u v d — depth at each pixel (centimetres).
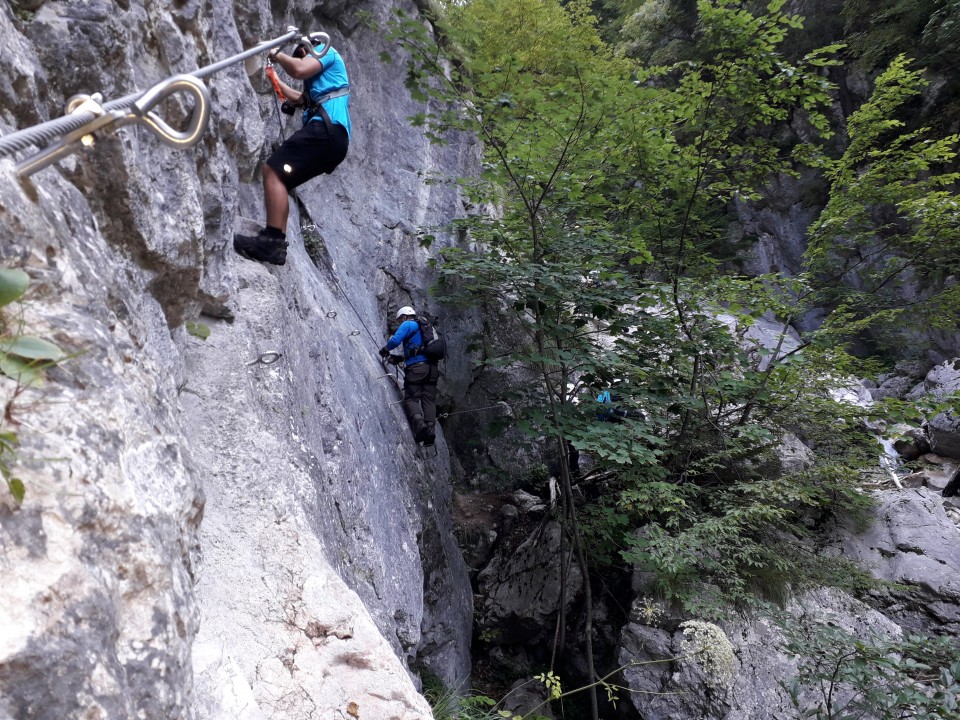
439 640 591
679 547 561
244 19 419
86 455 126
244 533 258
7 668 94
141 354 190
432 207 815
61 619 105
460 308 838
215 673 180
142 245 235
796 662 555
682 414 707
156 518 144
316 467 359
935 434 881
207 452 281
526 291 661
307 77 393
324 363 467
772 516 593
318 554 265
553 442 901
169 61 269
